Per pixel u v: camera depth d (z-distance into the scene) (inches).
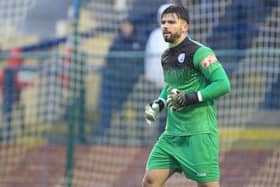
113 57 1550.2
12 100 1775.3
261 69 1641.2
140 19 1812.3
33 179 1571.1
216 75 893.8
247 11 1712.6
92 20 1918.1
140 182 1555.1
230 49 1710.1
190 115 912.3
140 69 1696.6
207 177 915.4
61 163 1624.0
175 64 918.4
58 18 2116.1
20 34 2046.0
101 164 1626.5
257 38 1692.9
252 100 1672.0
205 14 1727.4
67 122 1557.6
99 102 1710.1
